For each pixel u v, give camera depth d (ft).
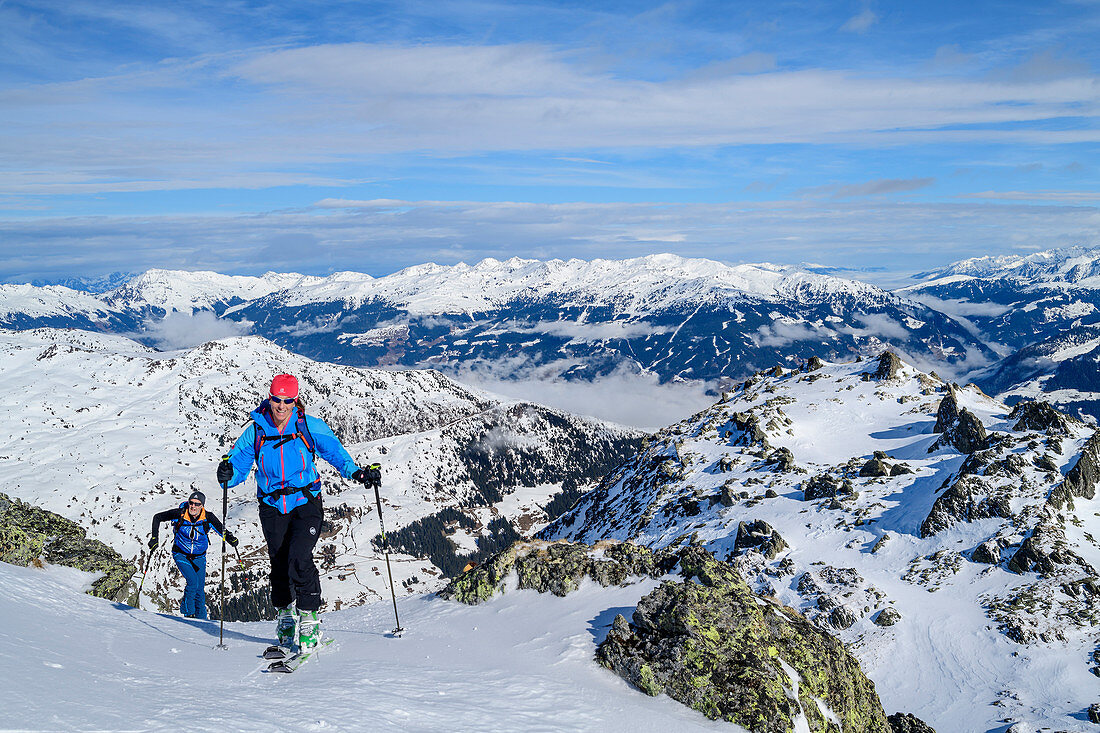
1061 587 122.21
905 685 112.88
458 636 40.57
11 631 26.71
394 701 24.53
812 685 34.58
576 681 32.65
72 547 52.37
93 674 22.94
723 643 34.14
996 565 134.21
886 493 176.96
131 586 52.44
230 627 40.88
